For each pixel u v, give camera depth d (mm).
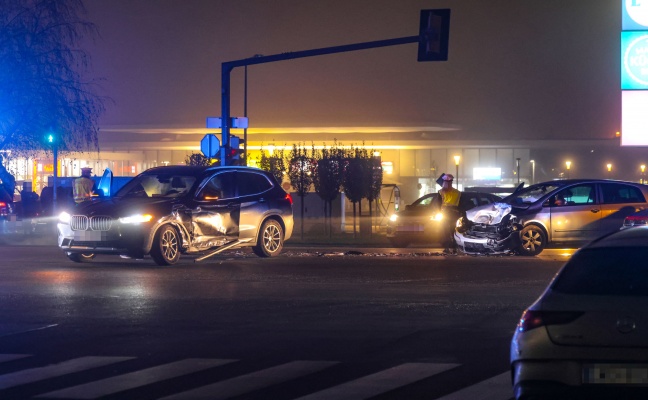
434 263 20781
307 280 17297
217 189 21406
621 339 6355
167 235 19984
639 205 23109
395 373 9328
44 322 12586
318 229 38000
